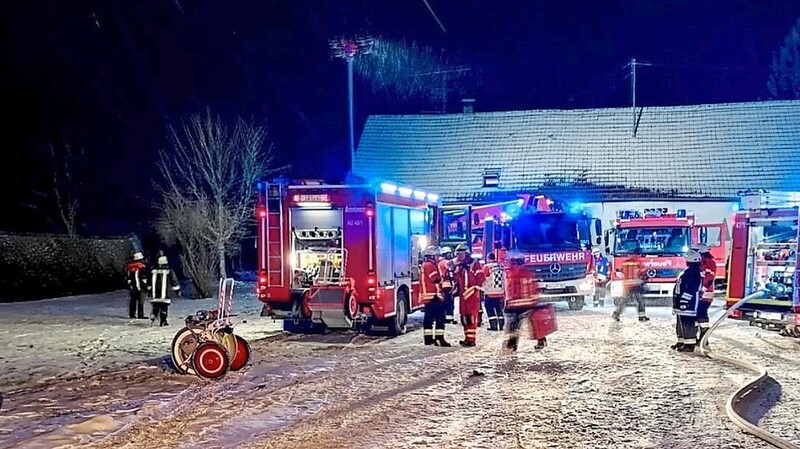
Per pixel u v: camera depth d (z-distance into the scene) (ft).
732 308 41.24
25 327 49.67
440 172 102.68
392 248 46.75
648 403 27.66
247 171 94.89
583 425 24.53
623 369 34.53
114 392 29.30
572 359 37.22
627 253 66.28
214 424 24.54
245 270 118.73
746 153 97.91
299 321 46.47
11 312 60.18
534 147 103.45
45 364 35.29
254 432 23.58
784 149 97.35
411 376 32.78
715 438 23.15
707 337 40.83
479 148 104.63
